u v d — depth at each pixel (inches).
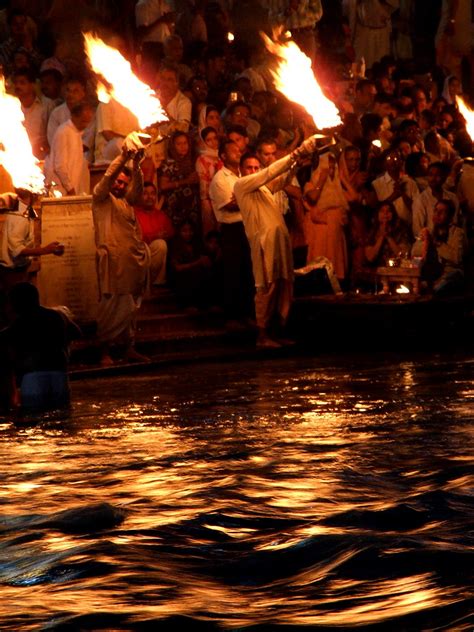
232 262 761.0
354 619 191.3
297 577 225.3
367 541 245.4
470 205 898.1
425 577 217.9
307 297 803.4
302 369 654.5
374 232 852.6
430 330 781.3
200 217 776.3
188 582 222.7
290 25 966.4
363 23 1119.6
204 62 867.4
